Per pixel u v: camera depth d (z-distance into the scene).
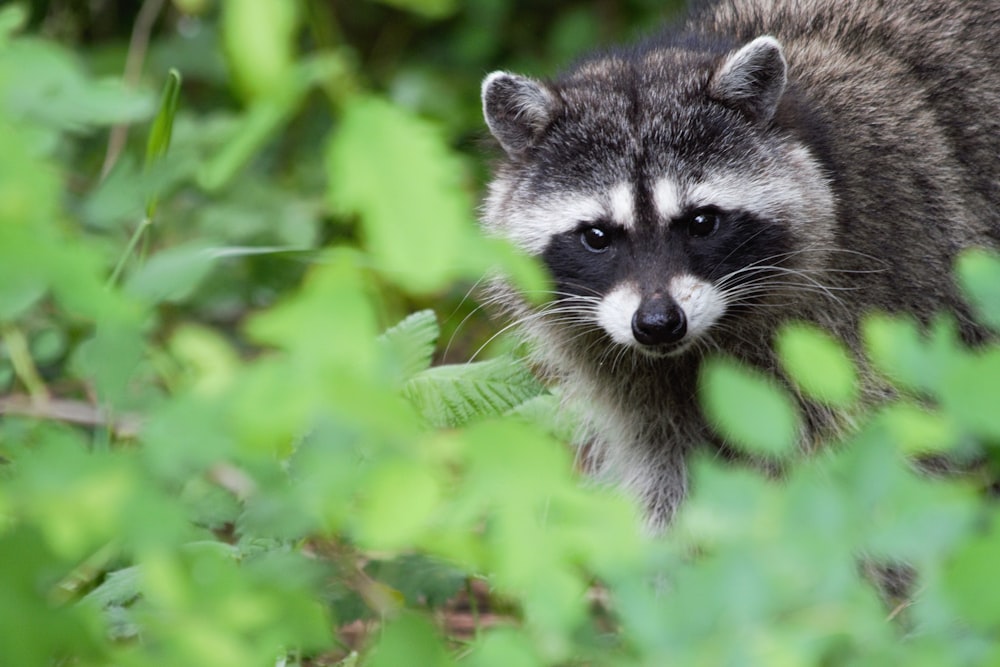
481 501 2.93
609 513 3.07
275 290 10.31
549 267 7.63
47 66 3.24
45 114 3.27
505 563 2.96
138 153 10.23
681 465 7.96
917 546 2.89
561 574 2.97
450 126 12.02
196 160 7.86
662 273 7.16
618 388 7.96
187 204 10.24
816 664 2.96
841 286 7.31
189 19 12.18
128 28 12.59
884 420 3.17
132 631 4.65
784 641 2.86
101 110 3.29
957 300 7.43
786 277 7.36
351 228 10.38
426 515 2.83
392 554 5.49
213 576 3.14
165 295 3.69
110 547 4.95
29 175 2.83
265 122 2.77
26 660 3.00
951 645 3.01
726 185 7.26
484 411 5.74
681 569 3.14
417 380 5.71
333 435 3.22
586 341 7.82
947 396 3.02
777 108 7.46
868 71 7.79
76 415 6.86
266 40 2.64
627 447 8.12
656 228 7.28
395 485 2.84
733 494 3.04
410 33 13.70
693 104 7.43
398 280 2.93
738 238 7.29
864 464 3.00
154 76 11.81
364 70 13.38
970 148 7.77
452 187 2.58
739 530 2.99
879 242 7.33
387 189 2.54
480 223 8.20
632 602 2.97
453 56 13.53
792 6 8.41
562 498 2.93
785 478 7.13
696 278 7.16
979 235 7.63
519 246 7.67
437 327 5.95
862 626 2.93
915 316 7.37
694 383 7.68
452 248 2.54
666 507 8.02
